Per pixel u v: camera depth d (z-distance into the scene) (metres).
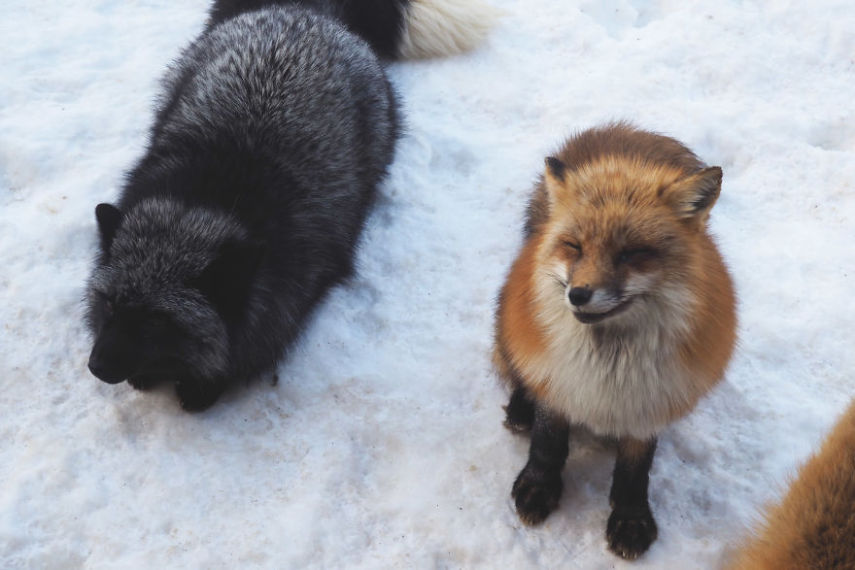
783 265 1.79
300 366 1.68
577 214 1.34
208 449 1.58
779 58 2.12
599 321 1.31
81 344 1.67
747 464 1.58
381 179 1.93
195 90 1.83
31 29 2.14
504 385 1.65
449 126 2.04
